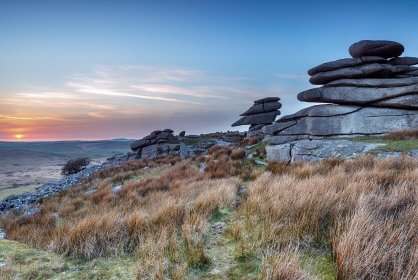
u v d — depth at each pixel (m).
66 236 5.40
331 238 4.34
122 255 4.91
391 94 18.36
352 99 19.20
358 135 18.50
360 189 6.47
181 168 20.19
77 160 51.34
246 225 5.57
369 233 3.98
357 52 20.42
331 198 5.76
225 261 4.34
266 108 35.41
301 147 16.56
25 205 21.75
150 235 5.31
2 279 3.79
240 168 16.70
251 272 3.91
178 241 5.23
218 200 7.62
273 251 4.22
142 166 29.69
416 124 17.58
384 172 8.38
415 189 6.25
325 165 12.14
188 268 4.17
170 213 6.63
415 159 10.74
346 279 3.35
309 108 20.59
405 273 3.29
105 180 22.88
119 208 10.80
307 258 4.11
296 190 6.85
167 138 43.25
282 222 5.32
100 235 5.33
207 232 5.68
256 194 7.44
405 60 20.56
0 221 13.80
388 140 16.16
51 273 4.17
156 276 3.85
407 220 4.52
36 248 5.36
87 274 4.16
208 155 24.48
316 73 22.23
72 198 18.00
